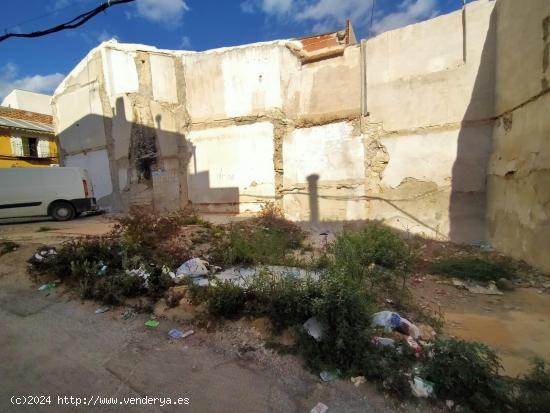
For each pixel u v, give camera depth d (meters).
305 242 6.68
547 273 4.58
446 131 6.73
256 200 8.93
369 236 5.43
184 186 9.70
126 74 9.90
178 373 2.46
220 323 3.10
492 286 4.29
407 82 7.04
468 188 6.61
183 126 9.52
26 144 18.06
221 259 4.66
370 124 7.52
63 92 11.32
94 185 10.97
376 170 7.54
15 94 22.05
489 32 6.18
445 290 4.30
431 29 6.73
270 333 2.87
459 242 6.73
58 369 2.54
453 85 6.59
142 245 4.82
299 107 8.37
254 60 8.66
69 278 4.27
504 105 5.75
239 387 2.29
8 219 8.87
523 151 5.12
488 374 2.03
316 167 8.23
